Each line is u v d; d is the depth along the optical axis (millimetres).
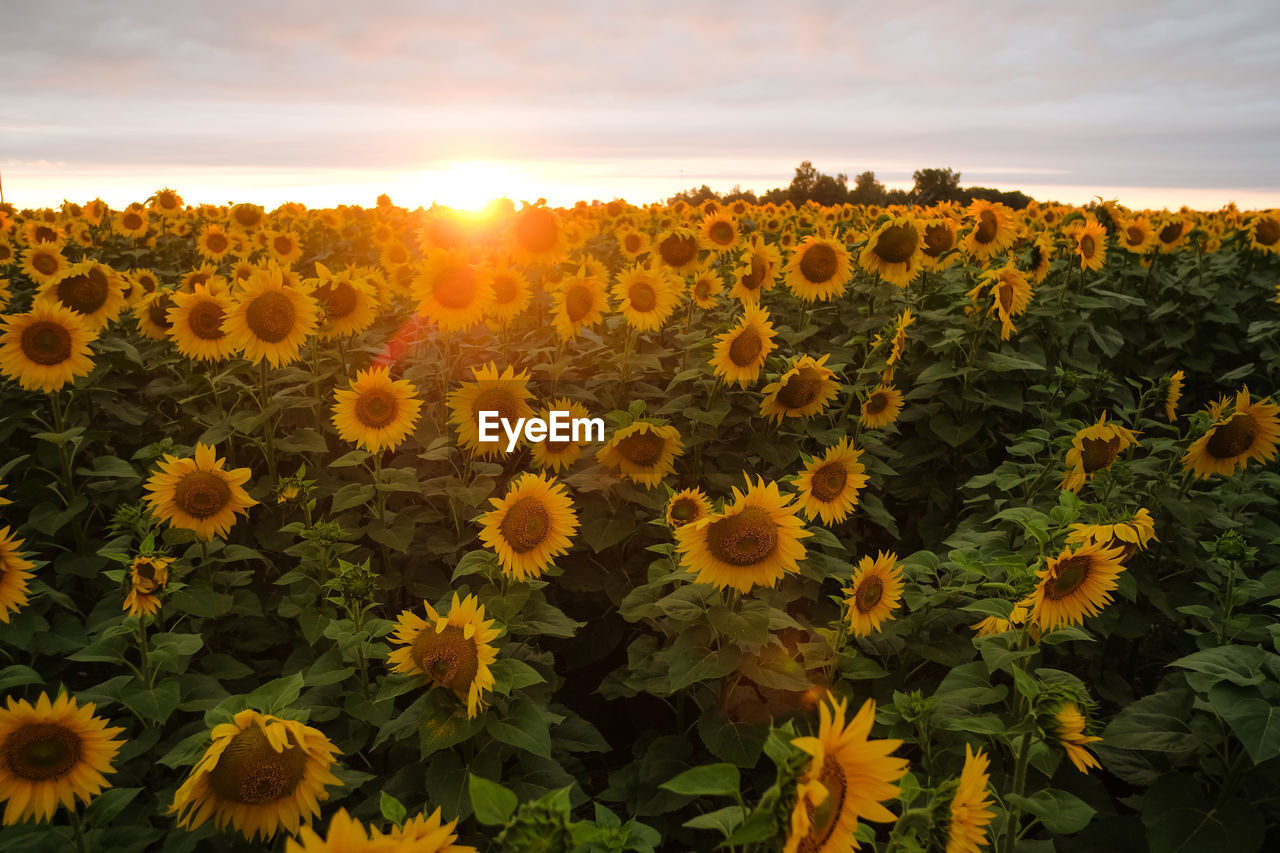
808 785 1614
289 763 2629
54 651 4418
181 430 6598
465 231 8664
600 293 6445
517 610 3770
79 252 13133
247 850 3268
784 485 5215
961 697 3414
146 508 4465
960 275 8180
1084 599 3240
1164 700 3555
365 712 3674
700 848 3852
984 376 6656
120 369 6793
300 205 18172
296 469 6223
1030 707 3037
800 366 5176
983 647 3277
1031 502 4992
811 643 4031
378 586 5105
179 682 3744
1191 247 12180
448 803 3207
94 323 6578
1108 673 4938
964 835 2201
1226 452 4785
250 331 5582
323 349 7098
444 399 6430
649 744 4344
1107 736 3465
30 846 3094
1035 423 7156
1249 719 2746
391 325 8453
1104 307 7375
